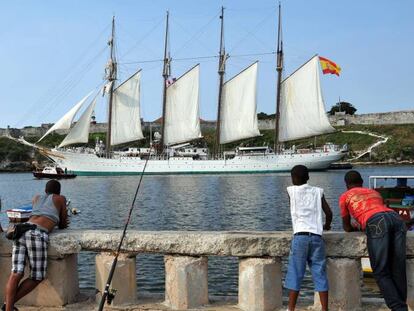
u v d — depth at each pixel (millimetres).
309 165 104938
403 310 5797
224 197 52312
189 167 102562
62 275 6887
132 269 6926
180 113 97375
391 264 5945
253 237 6512
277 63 100562
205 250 6617
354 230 6688
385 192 19734
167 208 41938
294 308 6254
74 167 101562
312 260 6207
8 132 141500
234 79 95250
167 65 100625
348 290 6473
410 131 142125
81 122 93375
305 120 92562
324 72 89438
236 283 14828
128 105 97438
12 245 6961
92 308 6844
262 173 103125
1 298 7051
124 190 64750
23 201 52500
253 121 93500
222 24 100875
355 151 137125
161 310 6699
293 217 6309
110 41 98312
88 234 6852
